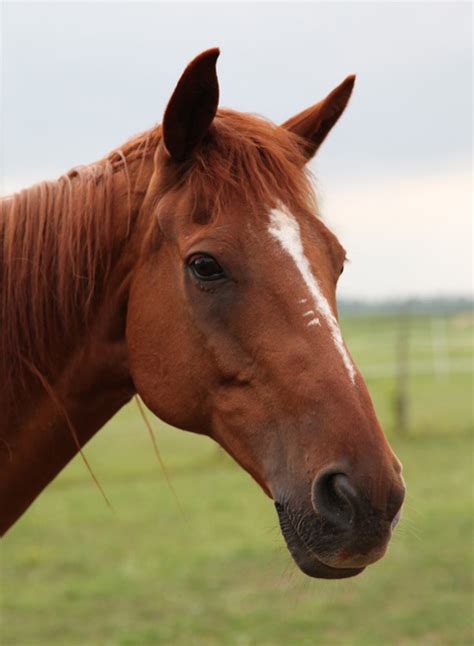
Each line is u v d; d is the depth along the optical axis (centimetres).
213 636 607
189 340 259
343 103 308
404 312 1647
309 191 270
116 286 284
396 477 229
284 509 241
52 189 290
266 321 246
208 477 1184
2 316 281
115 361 288
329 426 232
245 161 263
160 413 271
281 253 249
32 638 602
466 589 695
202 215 259
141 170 286
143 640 598
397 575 727
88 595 690
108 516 952
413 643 595
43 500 1051
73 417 296
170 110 259
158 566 761
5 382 284
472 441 1373
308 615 645
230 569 754
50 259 283
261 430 248
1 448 290
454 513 916
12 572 752
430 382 2077
